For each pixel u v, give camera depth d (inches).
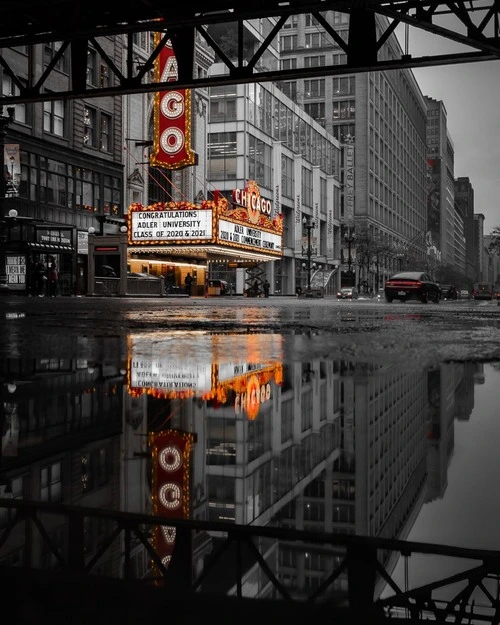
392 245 5895.7
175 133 1760.6
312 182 3622.0
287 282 3284.9
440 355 193.8
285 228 3277.6
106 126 1878.7
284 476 53.8
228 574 32.8
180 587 31.4
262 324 413.1
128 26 678.5
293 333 319.3
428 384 123.6
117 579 32.3
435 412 90.4
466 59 639.8
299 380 131.0
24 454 64.2
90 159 1787.6
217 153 2802.7
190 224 1733.5
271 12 643.5
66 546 37.2
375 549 36.3
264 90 3009.4
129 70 730.8
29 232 1528.1
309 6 637.3
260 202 2097.7
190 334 306.2
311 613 29.1
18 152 1323.8
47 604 29.9
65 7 689.6
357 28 660.7
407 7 635.5
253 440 70.8
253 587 31.1
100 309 686.5
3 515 43.3
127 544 37.4
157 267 2048.5
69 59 1716.3
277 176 3083.2
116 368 157.9
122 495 48.3
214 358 185.2
